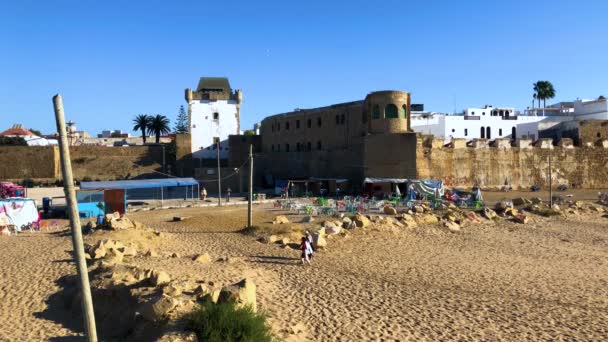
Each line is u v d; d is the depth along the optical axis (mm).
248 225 34656
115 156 90125
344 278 21656
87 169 86688
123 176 86312
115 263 19344
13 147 83188
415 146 61250
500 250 29234
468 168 65062
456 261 25906
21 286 18188
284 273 22203
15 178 82750
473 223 38750
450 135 85875
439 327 15711
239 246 28719
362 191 62625
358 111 69812
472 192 55031
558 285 21438
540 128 83938
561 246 30875
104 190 45844
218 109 92062
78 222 10109
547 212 44031
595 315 17328
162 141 129000
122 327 13828
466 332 15328
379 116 65062
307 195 63906
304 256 24297
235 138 89438
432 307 17812
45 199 47094
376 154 63219
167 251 26703
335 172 70875
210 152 91438
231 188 74938
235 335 12016
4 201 34781
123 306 14633
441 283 21312
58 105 9695
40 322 14867
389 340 14383
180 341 11516
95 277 16922
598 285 21531
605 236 34688
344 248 28406
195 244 29266
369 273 22781
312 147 79125
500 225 38594
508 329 15719
